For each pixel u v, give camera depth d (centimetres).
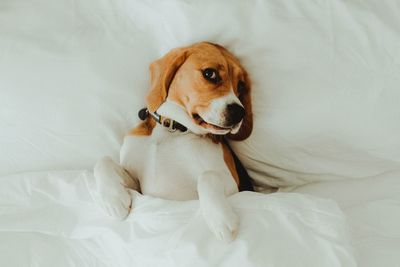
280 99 105
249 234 81
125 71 109
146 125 102
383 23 101
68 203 100
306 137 108
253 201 87
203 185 87
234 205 87
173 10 104
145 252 83
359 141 108
